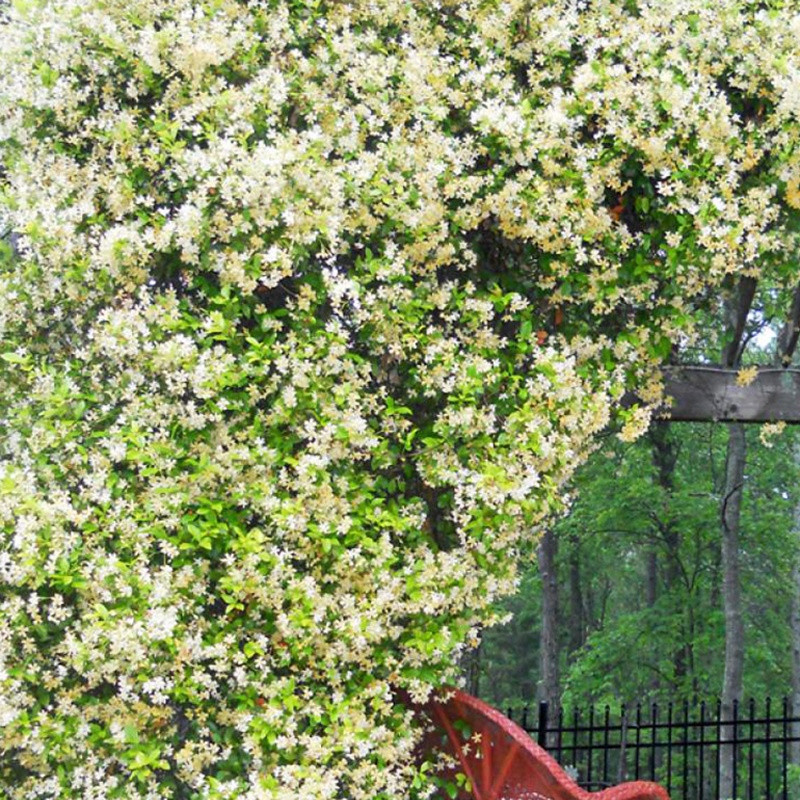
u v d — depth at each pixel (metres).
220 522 3.65
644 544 17.45
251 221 3.78
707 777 16.36
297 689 3.78
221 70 4.02
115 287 3.85
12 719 3.32
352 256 4.20
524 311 4.31
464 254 4.20
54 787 3.45
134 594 3.49
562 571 21.34
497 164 4.23
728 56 4.25
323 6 4.33
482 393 4.08
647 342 4.47
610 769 14.55
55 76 3.90
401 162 4.02
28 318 3.96
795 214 4.43
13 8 3.91
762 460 16.72
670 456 16.75
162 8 4.03
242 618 3.66
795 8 4.30
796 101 4.12
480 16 4.32
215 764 3.76
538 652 24.28
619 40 4.19
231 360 3.69
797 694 14.25
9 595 3.50
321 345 3.80
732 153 4.29
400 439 3.98
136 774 3.39
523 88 4.44
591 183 4.14
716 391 4.85
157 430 3.84
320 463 3.67
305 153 3.77
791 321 4.95
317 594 3.61
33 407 3.88
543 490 4.07
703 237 4.15
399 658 3.96
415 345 3.99
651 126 4.16
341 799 3.96
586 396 4.19
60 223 3.76
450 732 4.13
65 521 3.53
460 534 3.91
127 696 3.41
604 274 4.30
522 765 3.90
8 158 4.11
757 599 17.53
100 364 3.85
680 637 16.50
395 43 4.30
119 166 3.85
